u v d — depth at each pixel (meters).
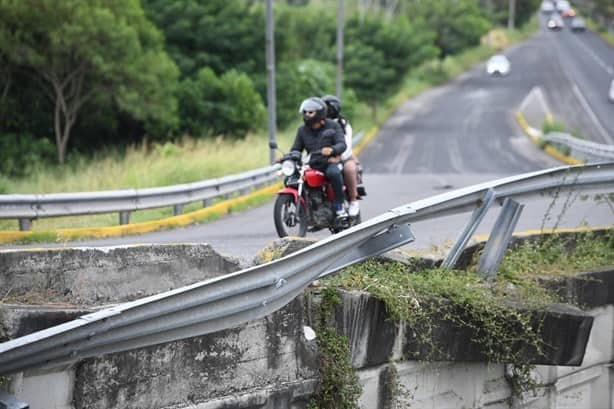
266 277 18.72
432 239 37.50
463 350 23.70
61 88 100.31
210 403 18.91
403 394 22.67
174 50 127.50
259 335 19.80
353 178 34.31
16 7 93.94
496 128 166.38
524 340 24.17
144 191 47.66
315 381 20.75
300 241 22.86
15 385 16.02
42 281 19.88
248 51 134.38
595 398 29.89
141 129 114.88
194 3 129.38
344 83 167.75
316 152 33.16
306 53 171.00
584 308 27.97
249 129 114.75
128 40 98.31
